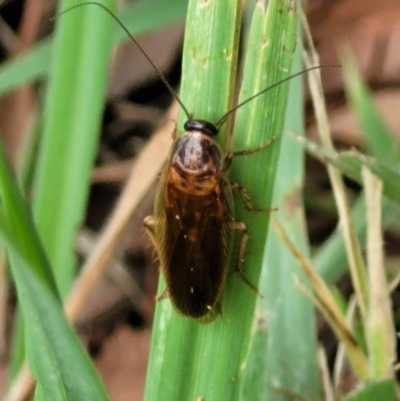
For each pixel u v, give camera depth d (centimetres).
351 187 14
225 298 11
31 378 12
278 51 11
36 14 14
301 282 12
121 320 14
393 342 12
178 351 11
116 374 13
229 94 11
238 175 11
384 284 12
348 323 12
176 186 11
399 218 13
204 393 11
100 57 12
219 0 11
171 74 15
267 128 11
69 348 11
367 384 11
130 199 13
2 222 11
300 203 12
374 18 14
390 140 13
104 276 14
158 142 13
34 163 13
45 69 13
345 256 12
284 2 11
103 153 15
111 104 15
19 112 14
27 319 11
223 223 11
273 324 12
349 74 13
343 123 14
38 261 11
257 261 11
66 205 12
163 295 11
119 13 13
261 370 11
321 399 12
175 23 14
